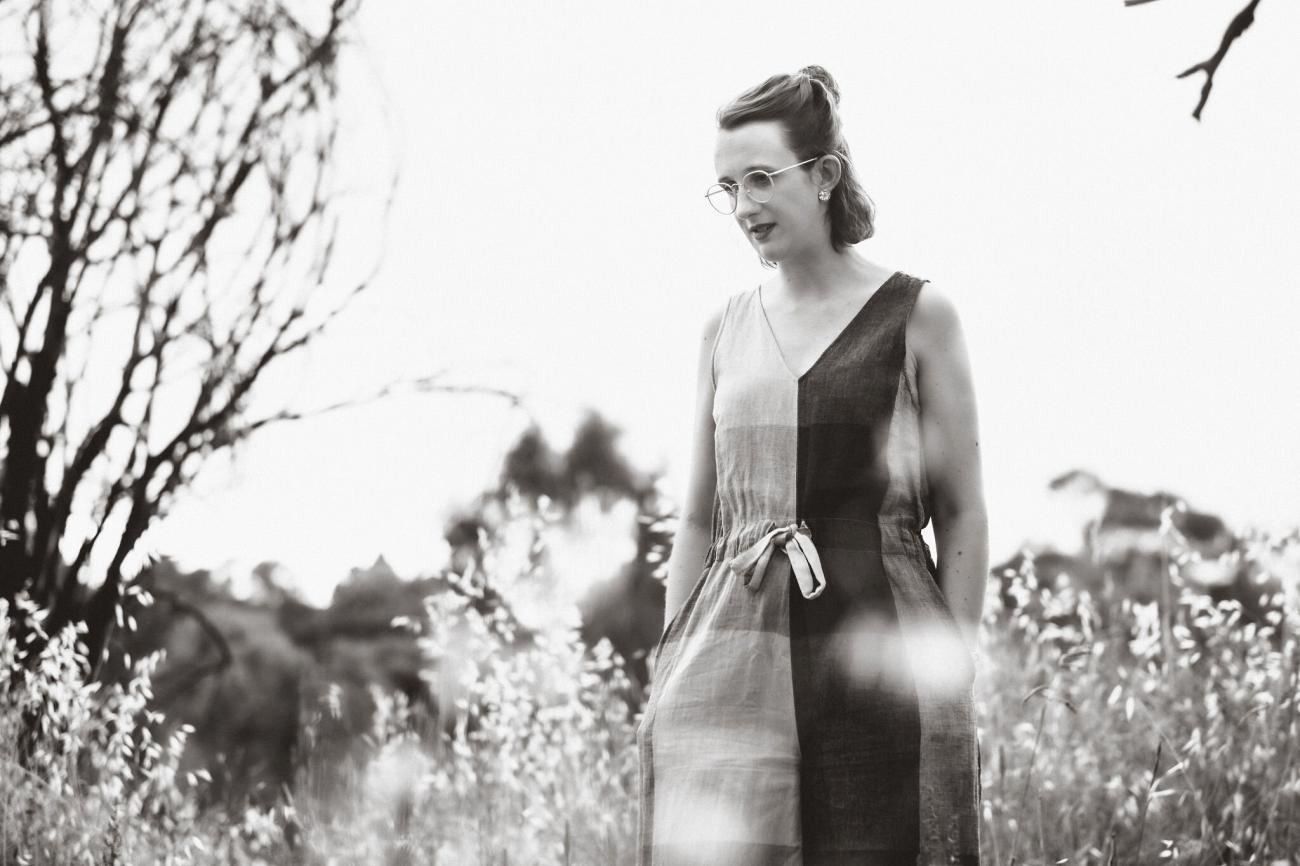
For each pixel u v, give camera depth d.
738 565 2.49
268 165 5.16
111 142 5.00
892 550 2.47
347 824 4.92
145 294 5.05
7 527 4.89
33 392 4.93
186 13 5.03
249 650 6.60
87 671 4.72
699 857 2.40
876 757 2.38
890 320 2.52
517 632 5.30
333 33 5.15
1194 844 4.01
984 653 5.05
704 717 2.45
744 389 2.56
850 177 2.58
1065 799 4.38
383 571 6.84
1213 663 5.04
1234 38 2.80
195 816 4.64
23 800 4.04
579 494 6.87
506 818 4.60
